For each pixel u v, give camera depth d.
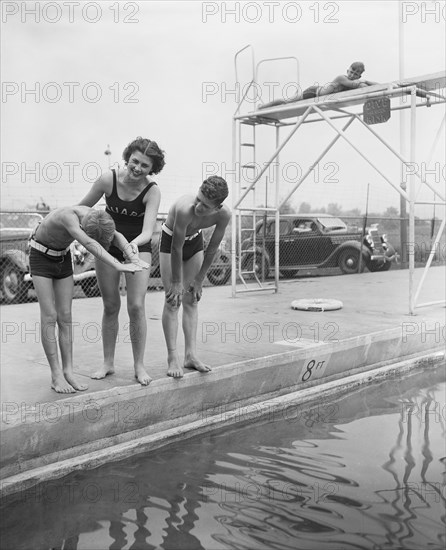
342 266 12.21
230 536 2.38
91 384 3.55
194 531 2.43
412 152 6.45
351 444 3.47
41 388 3.50
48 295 3.39
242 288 9.27
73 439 3.19
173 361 3.76
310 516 2.55
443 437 3.59
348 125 7.78
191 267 3.83
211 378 3.91
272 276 11.62
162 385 3.63
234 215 8.34
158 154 3.43
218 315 6.58
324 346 4.76
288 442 3.52
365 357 5.20
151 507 2.66
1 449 2.87
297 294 8.61
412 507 2.62
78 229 3.23
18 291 8.52
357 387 4.92
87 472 3.08
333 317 6.37
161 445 3.49
